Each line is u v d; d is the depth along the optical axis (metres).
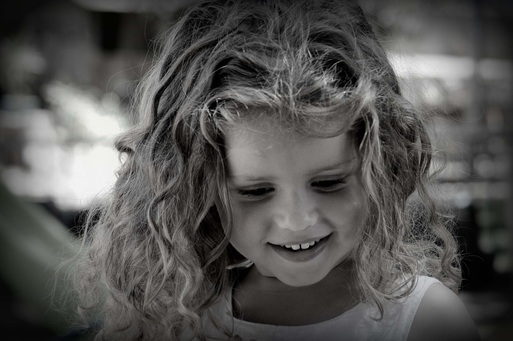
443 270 0.95
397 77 0.91
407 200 0.89
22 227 1.55
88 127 2.17
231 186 0.75
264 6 0.85
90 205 1.20
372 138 0.75
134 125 1.00
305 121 0.69
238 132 0.72
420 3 2.22
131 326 0.93
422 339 0.78
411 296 0.81
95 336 1.00
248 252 0.78
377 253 0.81
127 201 0.97
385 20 2.13
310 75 0.72
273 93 0.70
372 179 0.77
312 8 0.85
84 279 1.06
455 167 1.36
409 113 0.86
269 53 0.76
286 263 0.75
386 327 0.79
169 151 0.87
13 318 2.06
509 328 2.04
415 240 0.95
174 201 0.84
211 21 0.87
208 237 0.86
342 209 0.74
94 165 2.09
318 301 0.83
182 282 0.88
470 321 0.83
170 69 0.88
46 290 1.43
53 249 1.52
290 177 0.70
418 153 0.88
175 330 0.89
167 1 2.09
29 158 2.22
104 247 0.99
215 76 0.78
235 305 0.87
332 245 0.76
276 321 0.83
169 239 0.86
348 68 0.76
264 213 0.74
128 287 0.95
